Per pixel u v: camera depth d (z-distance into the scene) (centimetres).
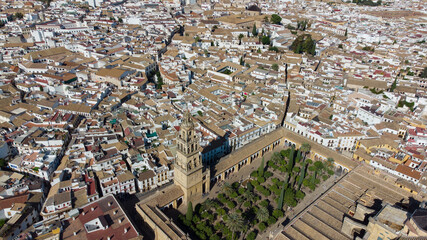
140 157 17462
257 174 17662
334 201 15550
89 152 17338
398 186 16462
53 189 15238
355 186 16688
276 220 14825
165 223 13188
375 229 12138
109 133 19400
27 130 19438
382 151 18862
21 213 13788
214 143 18888
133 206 15262
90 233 12581
